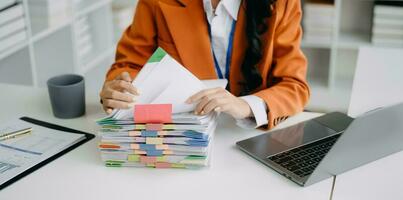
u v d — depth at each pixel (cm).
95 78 341
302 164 118
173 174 117
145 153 118
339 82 342
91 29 337
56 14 278
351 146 108
